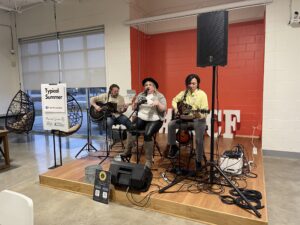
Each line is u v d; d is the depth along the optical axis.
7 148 3.61
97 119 3.75
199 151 2.83
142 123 3.05
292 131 3.60
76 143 4.91
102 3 4.78
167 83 5.10
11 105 5.29
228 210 2.03
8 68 5.95
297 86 3.51
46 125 3.47
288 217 2.10
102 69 5.02
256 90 4.37
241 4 3.62
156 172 2.88
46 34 5.52
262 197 2.19
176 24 4.84
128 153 3.34
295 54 3.46
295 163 3.41
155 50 5.14
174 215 2.19
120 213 2.26
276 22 3.50
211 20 2.22
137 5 4.79
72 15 5.13
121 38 4.69
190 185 2.51
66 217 2.21
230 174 2.71
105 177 2.48
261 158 3.30
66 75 5.48
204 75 4.71
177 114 3.04
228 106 4.61
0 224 1.15
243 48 4.37
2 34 5.78
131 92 3.61
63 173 2.99
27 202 1.04
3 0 5.17
